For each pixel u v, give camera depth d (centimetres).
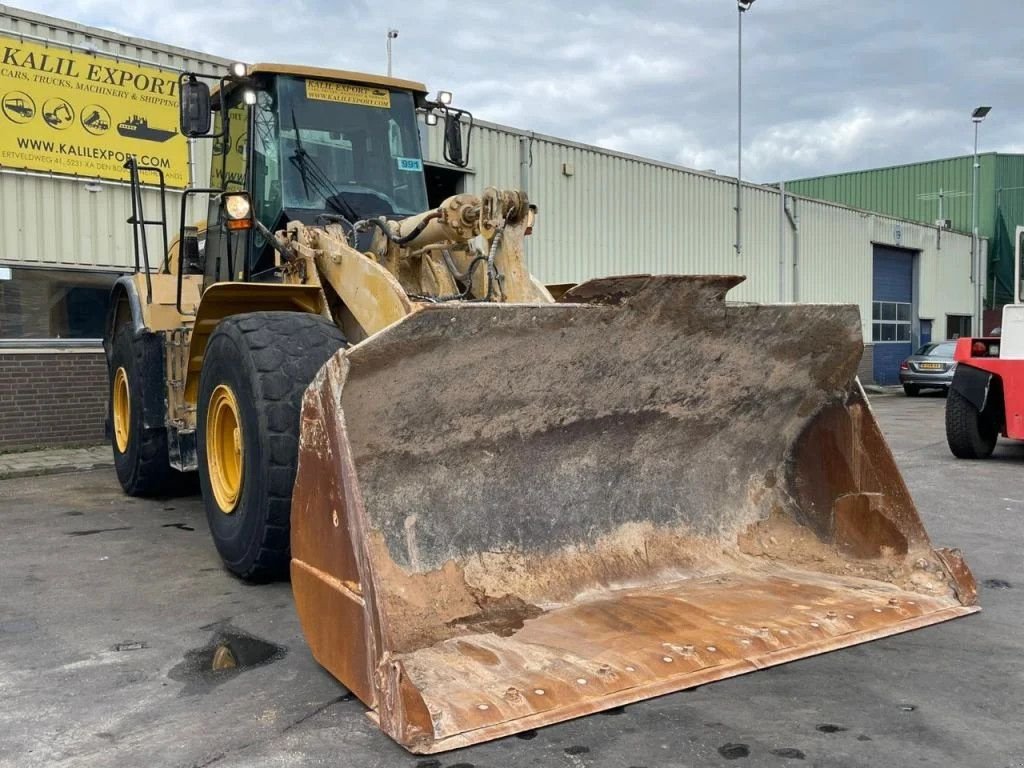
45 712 313
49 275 979
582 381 383
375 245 490
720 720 302
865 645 370
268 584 467
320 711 312
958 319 2927
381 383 330
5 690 333
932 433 1223
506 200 432
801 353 426
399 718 278
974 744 288
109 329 748
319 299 466
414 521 368
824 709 311
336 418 317
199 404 483
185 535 584
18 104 938
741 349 408
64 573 493
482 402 364
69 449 977
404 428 354
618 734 291
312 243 475
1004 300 3234
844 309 418
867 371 2444
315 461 333
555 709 296
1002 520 634
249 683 338
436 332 323
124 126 1012
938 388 2147
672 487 442
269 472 414
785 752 281
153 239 1041
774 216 1997
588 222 1529
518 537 393
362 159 554
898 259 2597
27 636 392
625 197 1596
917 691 327
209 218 625
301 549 345
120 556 530
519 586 383
